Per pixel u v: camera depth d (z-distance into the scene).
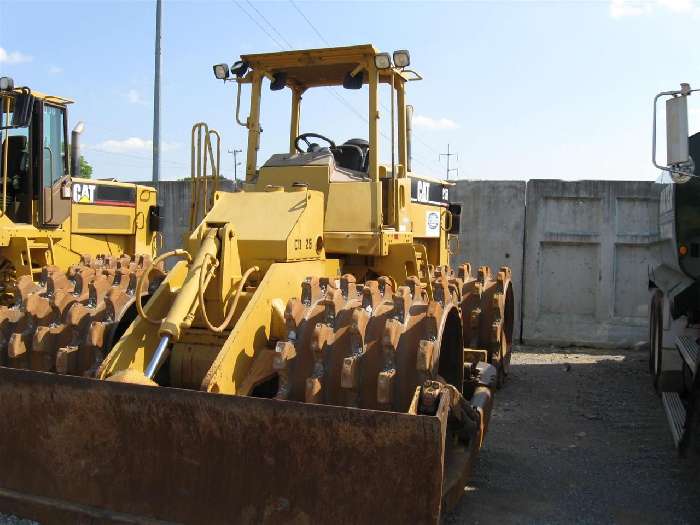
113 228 11.16
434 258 8.35
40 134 9.38
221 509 3.49
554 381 8.43
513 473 5.33
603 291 10.68
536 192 10.90
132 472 3.63
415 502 3.23
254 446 3.44
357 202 5.60
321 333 3.94
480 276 7.57
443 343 4.75
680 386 6.77
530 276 10.95
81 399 3.70
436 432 3.19
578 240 10.76
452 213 9.28
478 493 4.94
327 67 6.21
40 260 9.29
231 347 3.98
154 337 4.40
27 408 3.83
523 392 7.88
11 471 3.88
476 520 4.48
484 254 11.10
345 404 3.90
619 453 5.82
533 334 10.94
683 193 6.33
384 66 5.64
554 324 10.88
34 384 3.80
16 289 4.92
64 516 3.71
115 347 4.16
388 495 3.26
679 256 6.34
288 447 3.39
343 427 3.30
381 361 3.95
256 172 6.27
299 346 4.07
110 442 3.67
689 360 5.63
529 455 5.75
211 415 3.48
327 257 5.77
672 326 6.84
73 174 10.27
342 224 5.60
